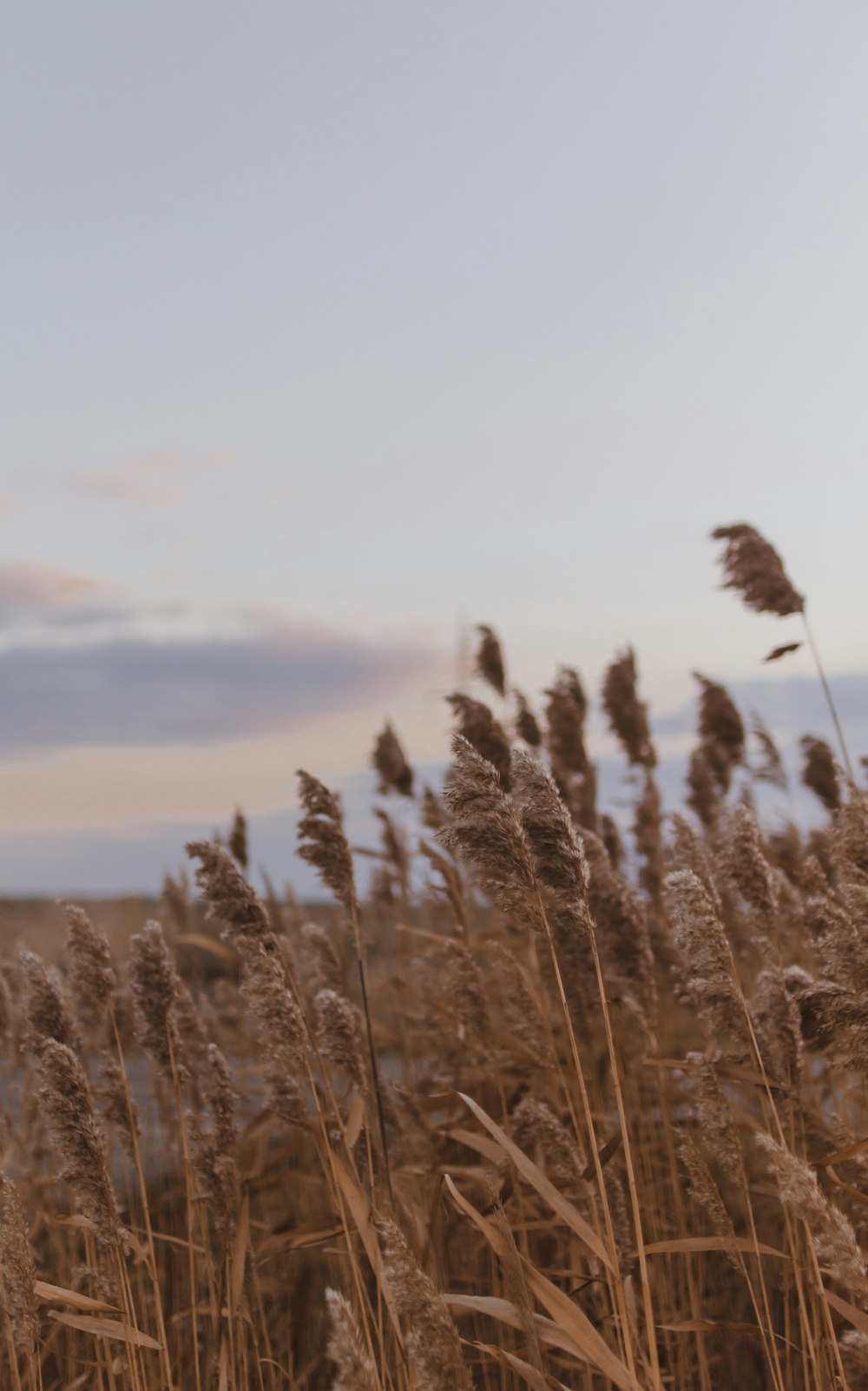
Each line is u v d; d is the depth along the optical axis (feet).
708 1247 10.14
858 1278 7.68
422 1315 7.57
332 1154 10.39
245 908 11.45
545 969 14.82
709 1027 11.18
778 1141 10.73
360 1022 14.57
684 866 13.14
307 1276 15.35
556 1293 8.65
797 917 13.78
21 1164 15.96
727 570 18.13
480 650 25.73
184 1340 14.20
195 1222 14.79
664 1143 14.80
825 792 23.76
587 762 24.56
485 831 8.68
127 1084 12.35
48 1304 14.05
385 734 26.61
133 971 12.59
